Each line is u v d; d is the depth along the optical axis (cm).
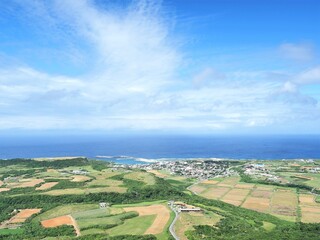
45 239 17900
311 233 18525
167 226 18850
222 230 18212
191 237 16925
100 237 17738
